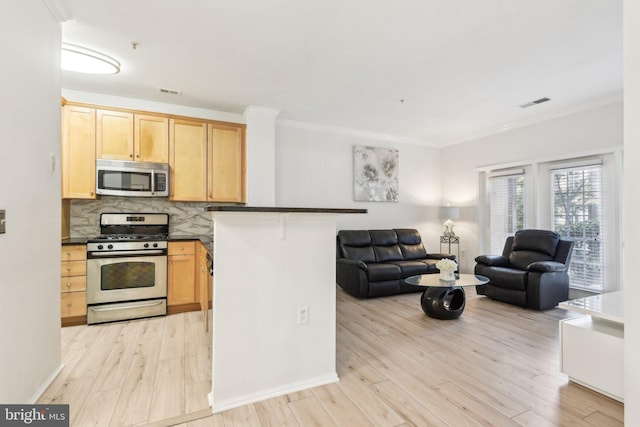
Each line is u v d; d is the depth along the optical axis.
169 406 1.83
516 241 4.34
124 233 3.84
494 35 2.48
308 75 3.19
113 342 2.75
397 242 5.33
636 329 1.25
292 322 2.01
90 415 1.74
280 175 4.80
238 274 1.87
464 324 3.23
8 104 1.58
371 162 5.50
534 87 3.48
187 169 3.87
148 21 2.28
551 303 3.69
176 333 2.98
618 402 1.86
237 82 3.35
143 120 3.67
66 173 3.32
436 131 5.33
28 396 1.78
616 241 3.69
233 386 1.85
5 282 1.56
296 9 2.16
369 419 1.71
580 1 2.07
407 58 2.85
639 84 1.24
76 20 2.25
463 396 1.93
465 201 5.65
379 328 3.12
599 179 3.87
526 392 1.97
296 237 2.03
